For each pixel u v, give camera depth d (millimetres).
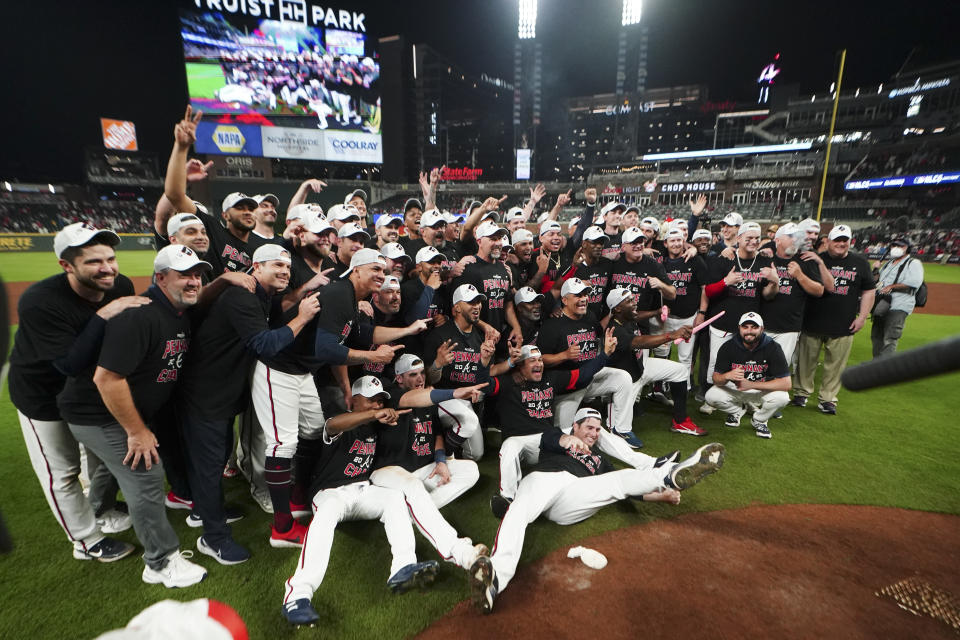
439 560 3498
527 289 5609
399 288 4676
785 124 72688
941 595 3121
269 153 40562
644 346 5316
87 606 3002
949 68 57781
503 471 4086
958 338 561
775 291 6004
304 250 4480
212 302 3277
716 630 2838
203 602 986
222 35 37656
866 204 50781
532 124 141375
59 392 3113
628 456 4312
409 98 99562
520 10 73000
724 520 3906
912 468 4742
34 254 29922
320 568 2980
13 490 4211
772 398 5344
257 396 3467
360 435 3701
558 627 2859
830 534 3730
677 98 139625
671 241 6648
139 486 2979
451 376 4602
